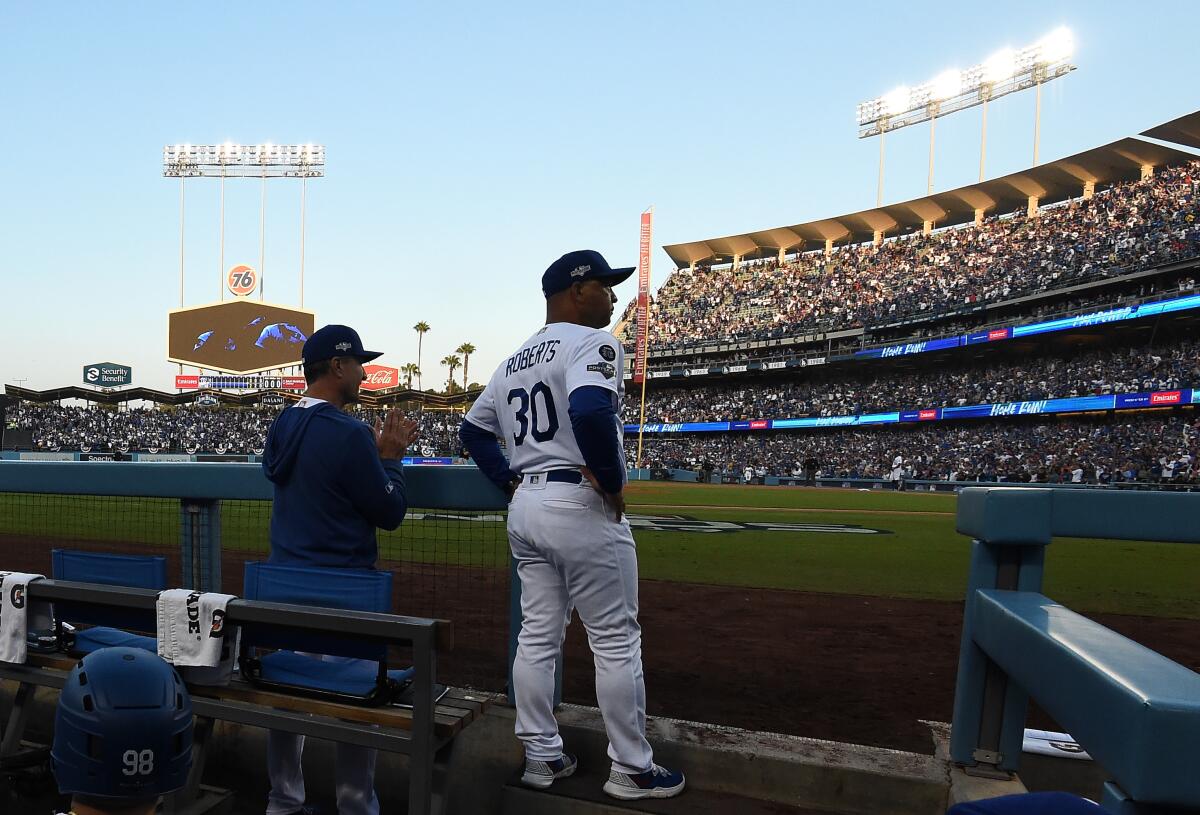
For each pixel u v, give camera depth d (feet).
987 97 130.52
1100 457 92.94
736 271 169.58
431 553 23.86
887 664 11.85
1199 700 2.97
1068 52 119.96
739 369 144.77
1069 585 21.21
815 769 7.12
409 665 10.84
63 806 7.59
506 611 14.99
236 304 154.20
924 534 35.47
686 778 7.55
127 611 7.43
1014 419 114.32
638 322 129.49
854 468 114.93
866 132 147.64
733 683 10.64
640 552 26.91
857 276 146.51
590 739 7.88
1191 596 19.30
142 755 3.64
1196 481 80.23
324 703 6.44
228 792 7.72
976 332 109.60
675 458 145.07
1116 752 3.23
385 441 7.77
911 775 6.93
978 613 6.68
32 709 9.71
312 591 6.82
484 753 8.15
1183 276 96.73
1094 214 114.32
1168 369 92.94
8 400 158.20
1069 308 109.09
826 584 20.21
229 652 6.84
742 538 32.58
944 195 135.03
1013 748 6.98
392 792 8.20
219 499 9.91
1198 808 2.90
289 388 161.07
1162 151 110.32
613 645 6.88
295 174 159.22
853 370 142.41
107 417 163.32
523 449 7.07
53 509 36.40
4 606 7.78
